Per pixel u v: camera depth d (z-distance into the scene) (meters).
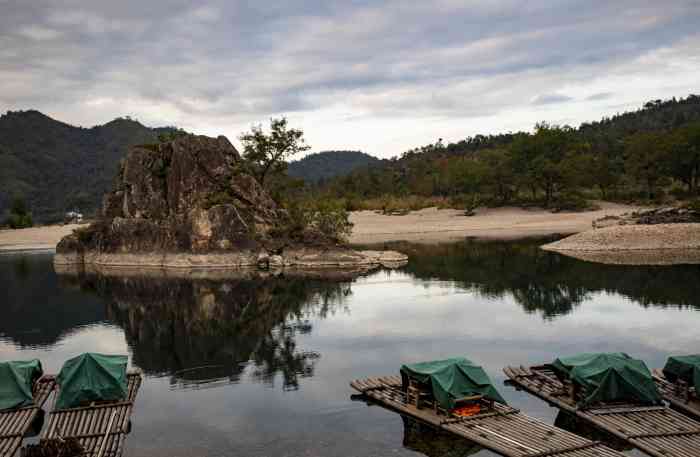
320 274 62.16
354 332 35.38
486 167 145.50
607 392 21.28
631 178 158.88
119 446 19.28
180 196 75.69
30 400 23.28
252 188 77.69
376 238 105.38
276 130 83.88
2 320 43.19
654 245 73.12
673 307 39.78
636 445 18.55
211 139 78.50
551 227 111.88
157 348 33.62
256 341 34.28
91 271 72.44
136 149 80.94
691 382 22.55
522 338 32.69
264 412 22.84
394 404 22.59
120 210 83.88
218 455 19.16
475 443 19.12
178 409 23.45
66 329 39.59
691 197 125.81
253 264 71.62
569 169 132.62
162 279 62.34
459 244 89.06
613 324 35.47
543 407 22.38
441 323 36.91
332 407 23.14
